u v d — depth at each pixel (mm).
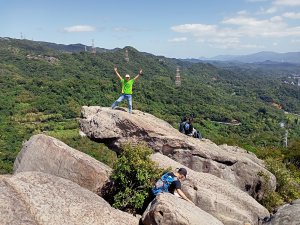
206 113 135250
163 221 8602
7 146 83500
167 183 10922
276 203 17000
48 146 12695
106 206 9031
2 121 106250
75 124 105062
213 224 9016
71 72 184500
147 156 12188
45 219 7789
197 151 16484
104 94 134250
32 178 9055
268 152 34000
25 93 127812
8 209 7516
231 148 22312
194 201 11492
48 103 120062
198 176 12953
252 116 145500
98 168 12023
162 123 19016
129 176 11680
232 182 16734
